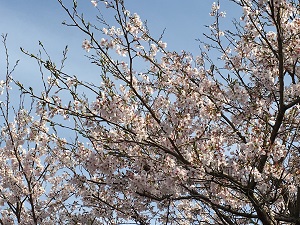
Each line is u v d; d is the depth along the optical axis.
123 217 6.77
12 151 7.56
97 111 5.63
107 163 6.00
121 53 6.36
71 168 6.62
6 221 7.68
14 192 7.38
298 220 5.87
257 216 5.80
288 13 6.64
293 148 6.77
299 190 6.48
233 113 6.48
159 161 5.62
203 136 5.76
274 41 7.23
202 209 7.36
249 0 6.73
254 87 6.97
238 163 5.51
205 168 5.34
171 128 5.39
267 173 5.69
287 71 7.02
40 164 7.61
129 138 6.00
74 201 7.13
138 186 5.67
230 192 5.93
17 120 7.20
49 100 5.67
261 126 6.30
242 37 7.30
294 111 6.86
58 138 6.66
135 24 6.68
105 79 5.64
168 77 6.58
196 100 5.74
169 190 5.49
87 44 5.91
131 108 5.67
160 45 7.03
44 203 7.71
